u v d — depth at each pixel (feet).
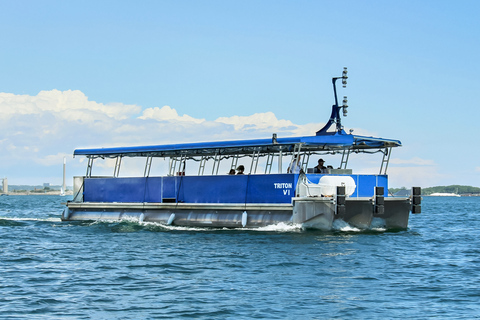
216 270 55.01
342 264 58.18
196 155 97.40
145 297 44.57
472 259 64.23
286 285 48.42
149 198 95.40
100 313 40.16
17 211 195.52
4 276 53.21
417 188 88.22
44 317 39.22
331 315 39.47
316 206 76.84
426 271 55.88
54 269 56.70
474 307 41.70
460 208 280.10
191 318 38.81
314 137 79.66
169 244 72.69
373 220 86.12
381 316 39.27
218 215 86.38
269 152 91.45
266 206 81.51
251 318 38.81
